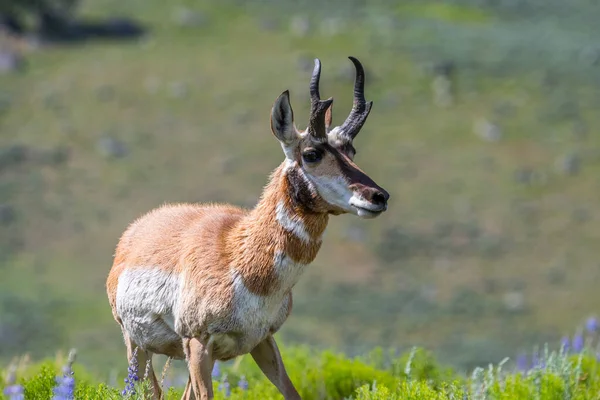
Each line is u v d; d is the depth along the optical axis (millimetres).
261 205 25109
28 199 183375
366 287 159000
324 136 24625
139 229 27594
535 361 30375
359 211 24078
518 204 194250
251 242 24844
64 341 123625
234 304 24672
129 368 25406
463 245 177750
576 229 185875
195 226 26141
